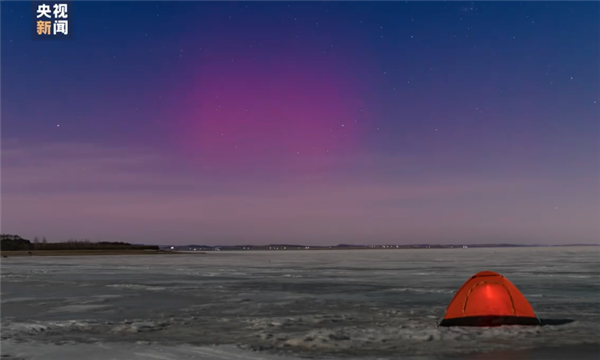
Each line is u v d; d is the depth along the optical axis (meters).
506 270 41.41
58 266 56.53
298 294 21.89
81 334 11.83
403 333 11.45
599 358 8.88
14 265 60.19
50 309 17.05
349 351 9.65
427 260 73.69
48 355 9.47
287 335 11.48
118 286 26.88
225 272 41.56
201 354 9.45
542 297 19.83
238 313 15.77
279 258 95.75
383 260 75.81
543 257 86.81
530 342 10.34
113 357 9.27
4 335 11.71
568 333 11.34
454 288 24.62
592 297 19.83
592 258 78.62
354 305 17.69
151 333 11.95
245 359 9.05
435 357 9.05
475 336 11.02
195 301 19.33
